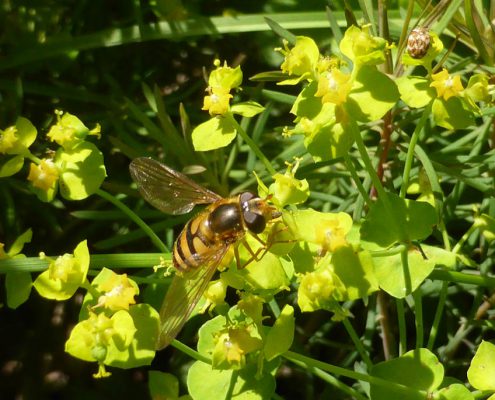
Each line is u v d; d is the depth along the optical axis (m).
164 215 0.23
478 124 0.24
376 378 0.20
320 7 0.25
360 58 0.20
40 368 0.24
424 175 0.22
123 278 0.21
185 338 0.23
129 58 0.25
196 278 0.21
